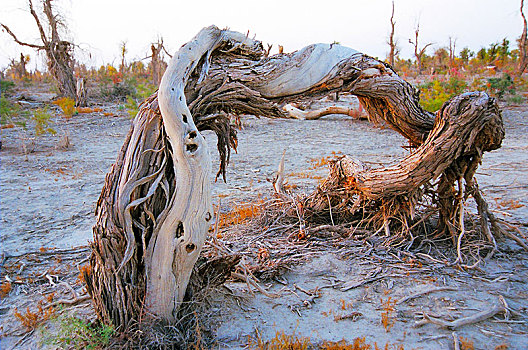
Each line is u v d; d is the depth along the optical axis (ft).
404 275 15.49
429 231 19.16
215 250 15.21
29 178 33.30
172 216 10.93
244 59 13.32
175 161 10.84
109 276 11.59
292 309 13.57
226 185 30.42
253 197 27.04
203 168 10.94
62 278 16.58
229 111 13.84
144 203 11.21
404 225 18.35
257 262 16.70
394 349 11.39
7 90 95.76
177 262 11.28
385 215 18.66
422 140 18.06
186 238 11.07
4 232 21.89
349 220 20.66
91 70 145.48
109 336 11.44
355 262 16.65
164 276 11.27
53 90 104.01
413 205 17.69
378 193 17.76
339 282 15.29
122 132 56.85
